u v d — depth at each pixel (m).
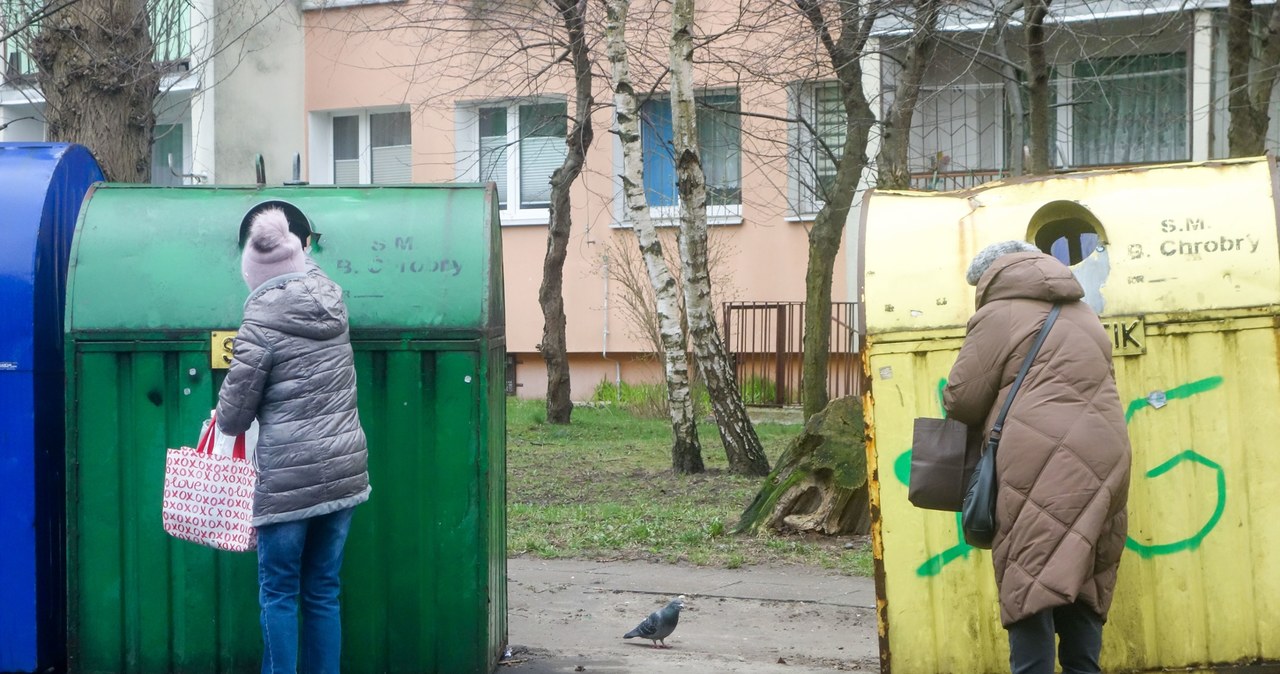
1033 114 10.80
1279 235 5.06
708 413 18.47
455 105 20.36
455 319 5.38
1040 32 10.55
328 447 4.88
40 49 10.48
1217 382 5.05
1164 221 5.14
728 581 7.97
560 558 8.79
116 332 5.39
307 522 4.91
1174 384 5.07
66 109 10.44
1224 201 5.14
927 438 4.72
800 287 19.75
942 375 5.15
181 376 5.39
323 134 22.19
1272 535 5.02
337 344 4.97
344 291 5.40
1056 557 4.28
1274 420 5.02
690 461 12.72
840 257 19.42
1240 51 11.43
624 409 19.36
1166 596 5.05
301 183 5.96
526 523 10.04
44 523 5.54
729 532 9.47
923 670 5.14
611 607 7.33
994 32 12.58
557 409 17.77
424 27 17.64
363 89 21.45
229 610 5.43
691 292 12.43
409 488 5.40
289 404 4.85
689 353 18.20
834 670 5.91
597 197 20.84
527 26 16.27
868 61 16.14
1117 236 5.15
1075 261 5.97
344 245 5.46
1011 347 4.49
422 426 5.39
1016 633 4.50
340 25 21.33
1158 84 18.42
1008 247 4.77
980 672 5.12
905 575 5.15
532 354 21.55
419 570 5.41
